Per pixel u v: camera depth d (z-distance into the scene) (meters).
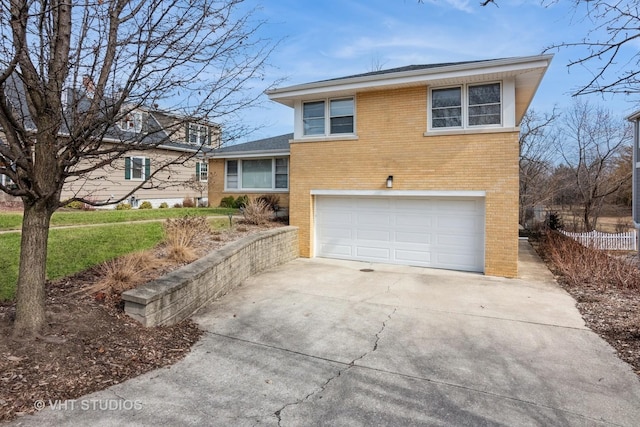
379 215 11.21
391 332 5.59
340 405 3.58
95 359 4.08
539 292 7.96
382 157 10.78
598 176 19.86
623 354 4.79
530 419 3.39
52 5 3.76
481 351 4.93
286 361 4.55
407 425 3.26
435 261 10.52
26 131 4.08
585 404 3.64
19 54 3.38
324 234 11.98
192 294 6.21
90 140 4.29
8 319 4.41
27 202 4.12
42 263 4.23
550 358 4.70
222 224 12.07
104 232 9.25
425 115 10.24
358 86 10.48
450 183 10.00
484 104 9.77
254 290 7.91
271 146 17.95
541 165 24.50
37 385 3.50
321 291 7.89
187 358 4.54
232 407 3.50
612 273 8.71
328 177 11.53
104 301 5.36
